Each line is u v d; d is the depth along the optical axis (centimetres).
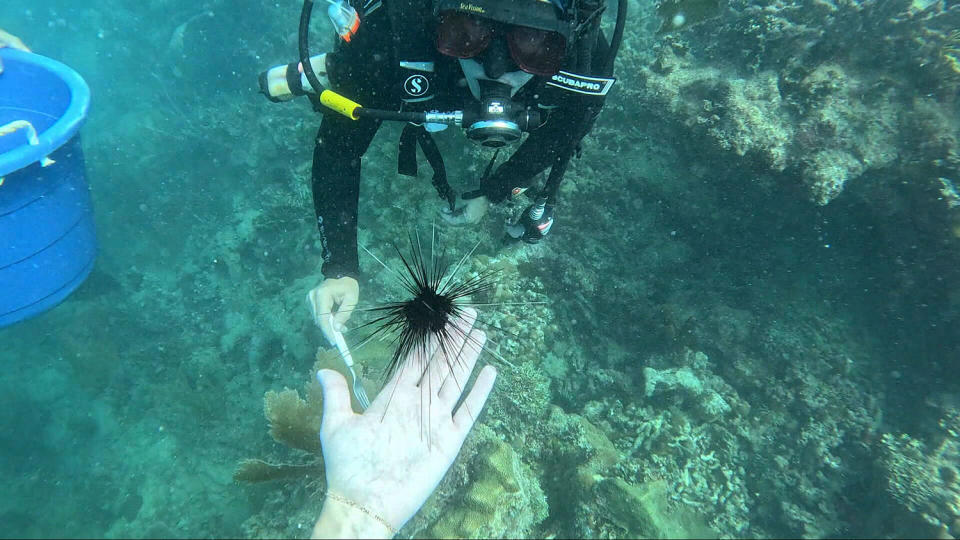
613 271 107
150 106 168
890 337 104
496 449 65
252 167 140
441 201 102
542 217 82
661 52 108
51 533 92
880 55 98
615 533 64
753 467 91
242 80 161
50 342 118
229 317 118
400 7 58
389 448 52
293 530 61
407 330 61
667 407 90
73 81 79
